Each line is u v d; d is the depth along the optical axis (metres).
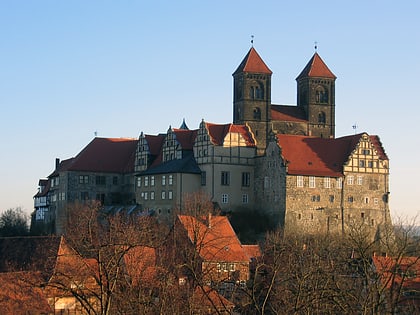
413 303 73.38
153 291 72.75
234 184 189.88
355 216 187.25
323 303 68.12
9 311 83.50
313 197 183.75
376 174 190.38
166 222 169.12
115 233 82.12
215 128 192.75
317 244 117.56
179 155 196.25
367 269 71.62
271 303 71.69
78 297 67.06
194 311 68.38
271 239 136.12
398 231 85.88
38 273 85.38
